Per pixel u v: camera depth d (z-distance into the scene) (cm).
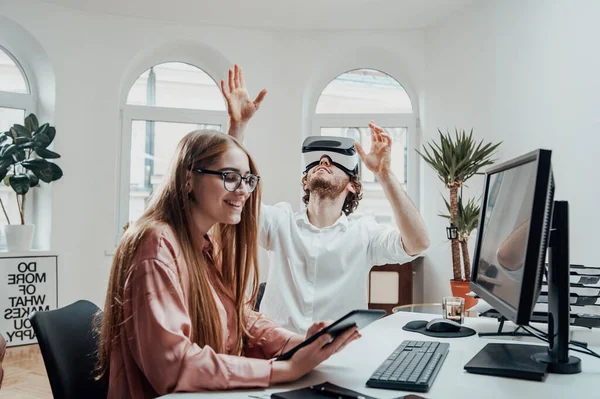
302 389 96
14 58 446
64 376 113
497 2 389
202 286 116
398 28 468
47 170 415
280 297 194
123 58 457
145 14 454
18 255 400
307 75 479
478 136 406
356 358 124
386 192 171
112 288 111
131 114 474
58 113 436
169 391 98
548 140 338
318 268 194
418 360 114
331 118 494
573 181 315
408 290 432
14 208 445
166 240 110
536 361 112
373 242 200
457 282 337
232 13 448
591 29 304
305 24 468
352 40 476
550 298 115
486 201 144
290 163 475
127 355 107
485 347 127
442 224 435
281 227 199
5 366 343
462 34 424
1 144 438
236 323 132
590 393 94
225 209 119
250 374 99
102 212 448
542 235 94
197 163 118
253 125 473
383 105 495
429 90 456
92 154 447
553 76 335
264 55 480
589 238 301
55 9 436
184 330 103
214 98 495
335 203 201
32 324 115
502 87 383
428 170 450
